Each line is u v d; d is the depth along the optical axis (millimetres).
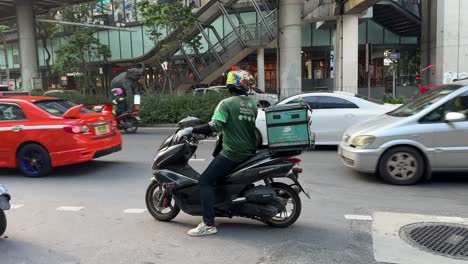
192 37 24891
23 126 8203
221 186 4875
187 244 4621
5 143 8289
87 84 30734
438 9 20906
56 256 4387
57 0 27875
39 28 33344
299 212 5012
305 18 22906
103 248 4570
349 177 7602
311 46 30484
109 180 7836
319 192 6613
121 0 33094
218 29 30391
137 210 5902
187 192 5012
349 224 5129
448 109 6906
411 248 4363
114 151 9078
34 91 22359
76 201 6438
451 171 6891
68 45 29891
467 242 4484
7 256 4402
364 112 10234
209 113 16719
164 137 13992
